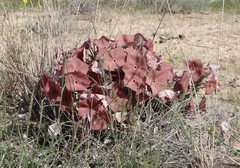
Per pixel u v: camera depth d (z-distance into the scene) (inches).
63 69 81.4
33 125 100.7
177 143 88.7
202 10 365.1
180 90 92.3
